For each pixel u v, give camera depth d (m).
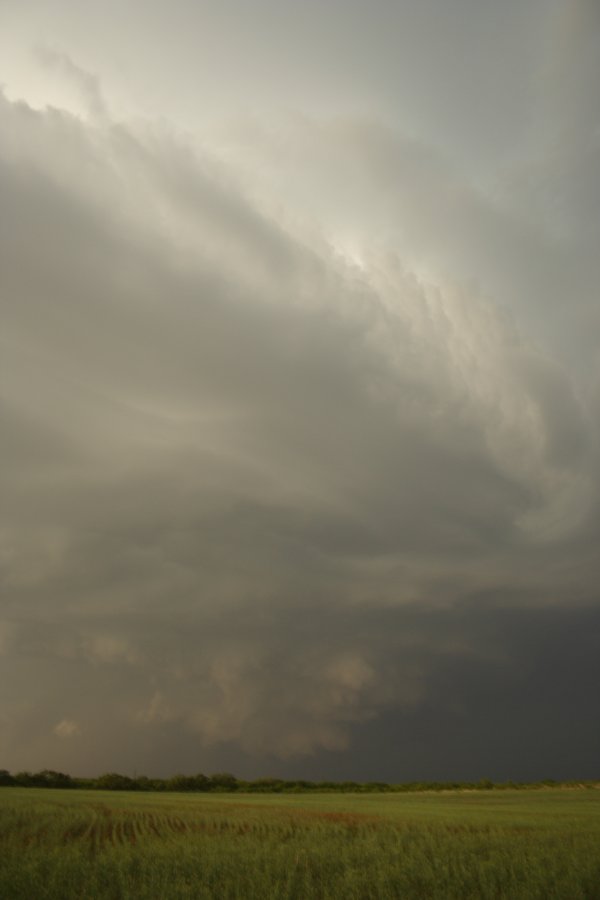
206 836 33.56
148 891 16.97
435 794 119.06
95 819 44.00
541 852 23.06
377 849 24.08
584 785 128.38
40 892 17.28
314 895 17.41
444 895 17.02
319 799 95.88
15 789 104.25
